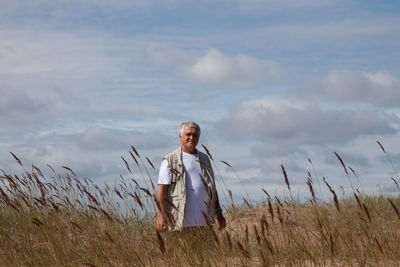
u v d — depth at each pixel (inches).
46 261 158.1
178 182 181.3
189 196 180.4
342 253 156.1
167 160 183.3
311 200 152.7
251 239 179.6
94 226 182.1
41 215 189.2
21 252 161.9
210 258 147.4
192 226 176.6
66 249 162.9
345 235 165.9
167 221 153.3
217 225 193.8
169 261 140.0
